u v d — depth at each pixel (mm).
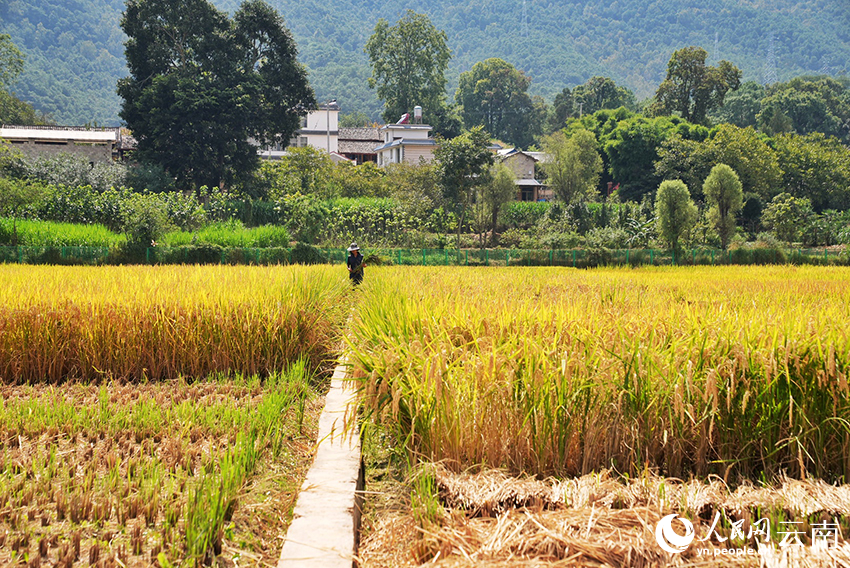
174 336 8359
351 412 5504
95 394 7371
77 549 3670
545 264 36344
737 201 44188
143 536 3797
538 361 4723
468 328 6027
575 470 4629
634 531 3441
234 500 4195
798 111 101312
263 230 37000
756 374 4750
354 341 6984
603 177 74875
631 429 4637
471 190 46469
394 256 35438
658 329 5742
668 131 69062
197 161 46531
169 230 35000
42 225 33312
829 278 21172
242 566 3510
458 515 3760
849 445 4512
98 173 43281
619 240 40000
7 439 5500
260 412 6051
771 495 4078
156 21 48438
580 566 3137
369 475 5051
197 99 45312
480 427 4652
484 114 114562
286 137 54250
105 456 5102
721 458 4715
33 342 8172
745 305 9242
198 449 5242
